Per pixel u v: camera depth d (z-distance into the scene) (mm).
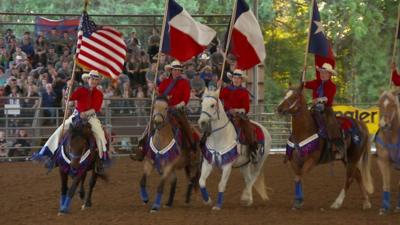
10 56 27344
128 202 15734
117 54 16078
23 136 24469
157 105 14102
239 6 16016
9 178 19641
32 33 33281
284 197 16562
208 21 36531
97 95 14484
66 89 24516
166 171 14227
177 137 14305
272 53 42469
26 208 15016
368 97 41469
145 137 14867
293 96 14391
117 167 21922
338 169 21688
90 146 14086
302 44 42500
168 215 13758
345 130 15117
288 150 14703
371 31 41000
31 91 25172
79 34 15906
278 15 42312
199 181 14719
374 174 20734
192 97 25625
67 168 14016
